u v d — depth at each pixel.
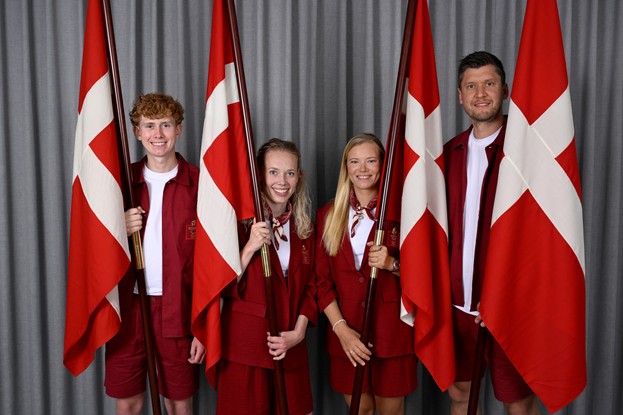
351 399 1.64
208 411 2.14
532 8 1.48
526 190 1.47
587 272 2.17
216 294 1.54
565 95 1.46
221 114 1.57
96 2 1.57
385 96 2.12
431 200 1.60
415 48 1.55
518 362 1.49
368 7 2.07
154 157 1.65
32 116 2.05
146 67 2.07
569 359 1.46
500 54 2.15
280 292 1.63
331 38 2.11
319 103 2.13
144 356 1.69
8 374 2.10
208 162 1.58
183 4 2.04
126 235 1.58
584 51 2.15
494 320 1.47
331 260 1.69
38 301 2.07
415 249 1.52
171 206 1.66
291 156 1.65
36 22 2.07
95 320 1.60
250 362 1.58
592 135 2.13
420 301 1.52
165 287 1.64
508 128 1.48
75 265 1.60
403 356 1.67
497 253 1.47
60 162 2.07
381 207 1.56
